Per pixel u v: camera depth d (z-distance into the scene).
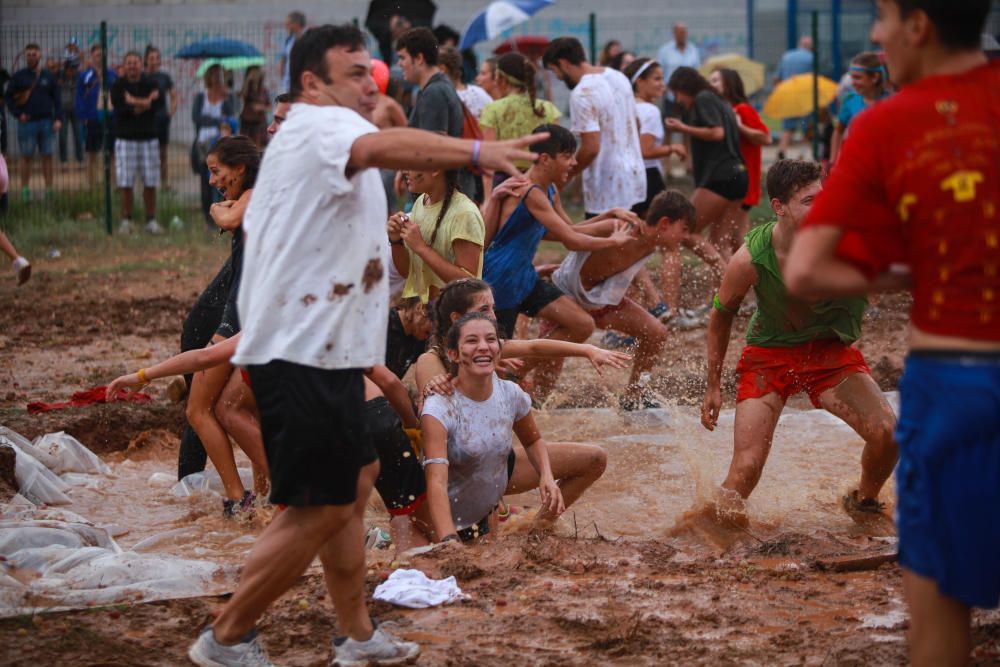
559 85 32.50
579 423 13.56
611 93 17.45
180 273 23.16
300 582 8.09
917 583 5.10
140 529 10.46
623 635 7.11
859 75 19.62
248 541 10.00
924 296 5.01
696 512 9.97
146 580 8.22
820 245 5.10
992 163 4.87
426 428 9.16
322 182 5.89
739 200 19.30
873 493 10.14
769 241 9.39
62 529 9.32
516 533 9.42
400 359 10.96
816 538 8.98
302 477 6.07
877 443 9.59
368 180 6.15
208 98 29.08
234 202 10.21
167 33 38.03
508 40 31.89
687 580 8.14
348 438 6.09
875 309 18.69
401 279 11.76
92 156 29.67
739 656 6.86
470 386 9.29
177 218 28.58
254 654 6.48
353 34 6.16
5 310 19.58
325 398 6.00
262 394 6.11
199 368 8.37
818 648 6.93
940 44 5.07
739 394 10.09
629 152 17.80
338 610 6.74
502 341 10.07
